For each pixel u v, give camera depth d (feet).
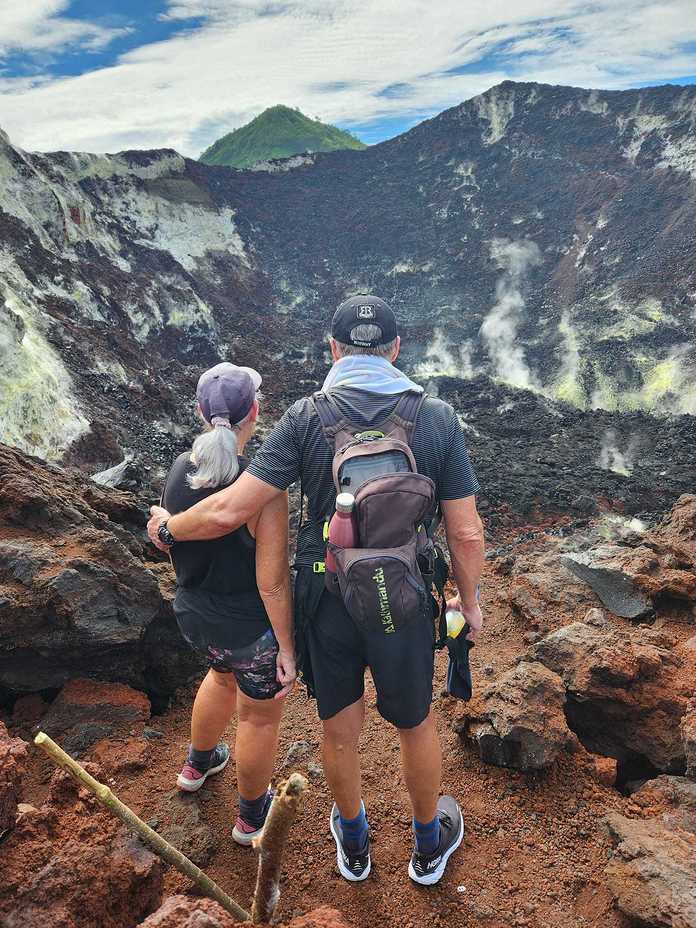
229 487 7.82
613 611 14.48
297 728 12.40
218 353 110.73
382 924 8.72
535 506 59.82
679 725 11.28
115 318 98.58
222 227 150.51
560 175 158.81
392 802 10.53
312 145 567.18
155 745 11.53
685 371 104.12
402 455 7.39
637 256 132.98
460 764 11.23
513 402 99.60
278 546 7.98
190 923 5.66
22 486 12.97
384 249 156.46
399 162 175.73
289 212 163.43
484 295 142.10
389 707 7.92
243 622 8.49
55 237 101.91
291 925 6.05
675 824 9.72
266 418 88.07
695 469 69.00
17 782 7.07
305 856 9.68
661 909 8.03
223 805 10.48
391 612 7.18
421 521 7.41
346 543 7.26
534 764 10.55
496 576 17.88
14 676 11.76
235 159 586.04
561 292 137.08
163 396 80.48
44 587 11.37
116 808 7.12
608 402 104.99
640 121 158.20
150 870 7.35
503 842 9.79
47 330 77.92
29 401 59.62
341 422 7.54
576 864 9.39
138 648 12.42
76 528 12.91
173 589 13.88
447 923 8.70
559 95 173.27
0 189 97.60
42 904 6.66
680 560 15.20
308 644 8.12
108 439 64.59
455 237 155.74
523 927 8.63
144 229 136.98
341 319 8.02
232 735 12.09
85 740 11.28
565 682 11.78
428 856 8.98
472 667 13.75
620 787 11.55
